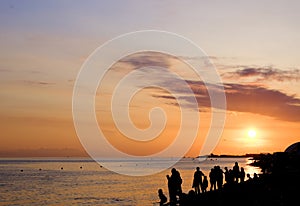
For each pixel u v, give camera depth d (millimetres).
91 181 110125
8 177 127938
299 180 52125
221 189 40531
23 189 86125
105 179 119188
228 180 45250
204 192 38688
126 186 92062
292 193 39250
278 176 59500
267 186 44781
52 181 109812
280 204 33062
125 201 61969
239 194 39031
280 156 87500
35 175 140500
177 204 34156
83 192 78188
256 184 47656
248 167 178500
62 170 182875
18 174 147250
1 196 72562
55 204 60875
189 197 35438
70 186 92938
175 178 32375
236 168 46688
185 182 98938
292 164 80125
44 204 61125
